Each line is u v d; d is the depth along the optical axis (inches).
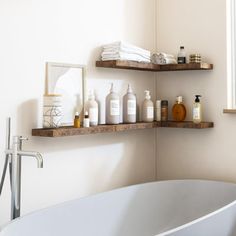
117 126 103.2
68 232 86.1
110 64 103.0
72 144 100.3
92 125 99.3
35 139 90.7
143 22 123.6
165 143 127.6
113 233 98.3
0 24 82.7
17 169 77.0
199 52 119.3
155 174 128.3
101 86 108.5
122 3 115.3
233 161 113.2
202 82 118.9
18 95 86.5
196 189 114.1
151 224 107.7
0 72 82.9
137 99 122.0
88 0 103.7
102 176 109.6
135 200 105.4
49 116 88.0
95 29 106.0
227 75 113.9
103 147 110.0
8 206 85.0
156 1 127.6
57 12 95.0
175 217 112.0
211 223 85.4
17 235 72.4
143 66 111.0
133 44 119.5
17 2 85.7
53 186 95.3
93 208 93.5
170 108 126.2
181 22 123.0
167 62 117.8
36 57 90.1
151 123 115.9
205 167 118.9
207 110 118.1
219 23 115.0
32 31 89.1
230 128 113.7
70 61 98.7
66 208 86.2
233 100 115.8
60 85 95.6
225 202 108.7
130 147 119.6
